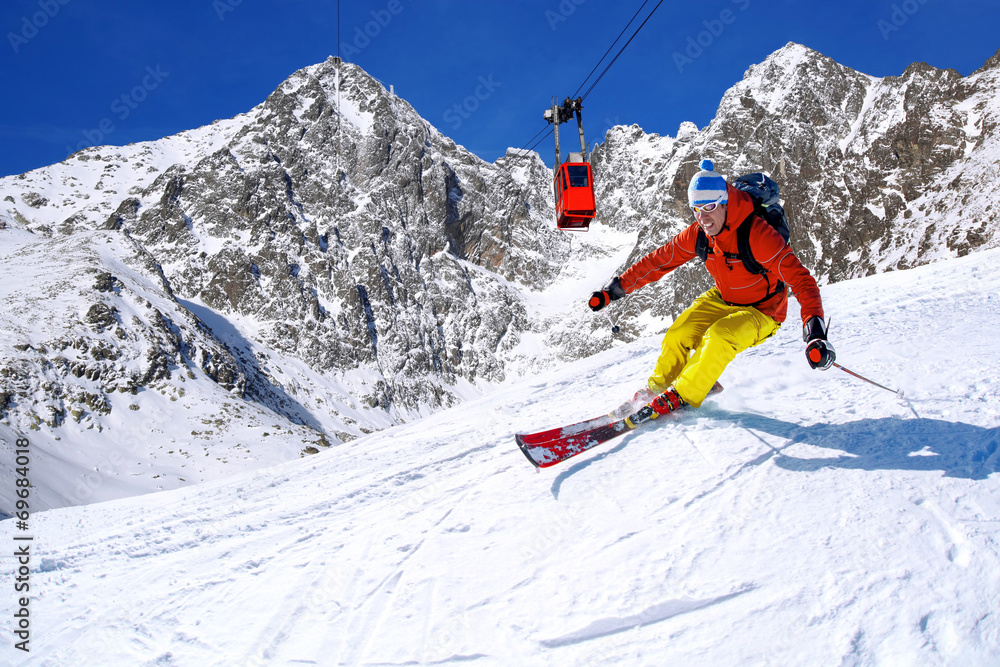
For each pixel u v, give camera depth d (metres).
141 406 77.50
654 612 1.96
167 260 161.00
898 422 2.80
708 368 3.28
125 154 199.38
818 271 145.25
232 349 135.12
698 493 2.59
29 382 71.44
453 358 184.50
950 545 1.87
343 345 159.12
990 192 113.69
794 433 2.93
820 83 172.88
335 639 2.27
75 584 4.13
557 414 5.24
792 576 1.94
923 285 7.87
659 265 3.61
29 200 173.00
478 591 2.34
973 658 1.49
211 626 2.63
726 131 184.25
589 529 2.55
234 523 4.66
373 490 4.32
